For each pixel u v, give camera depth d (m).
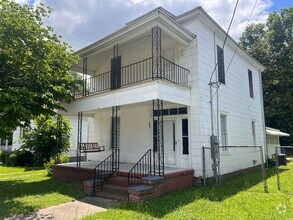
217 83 9.78
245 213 5.17
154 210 5.46
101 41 9.55
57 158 12.80
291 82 25.23
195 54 9.16
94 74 13.38
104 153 12.69
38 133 15.95
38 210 5.89
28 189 8.31
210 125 9.39
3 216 5.39
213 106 9.79
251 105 14.38
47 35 8.30
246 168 12.24
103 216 5.13
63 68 9.40
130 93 8.20
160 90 7.51
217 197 6.59
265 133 15.87
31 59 7.80
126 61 11.49
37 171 13.42
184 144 9.23
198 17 9.38
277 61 26.70
